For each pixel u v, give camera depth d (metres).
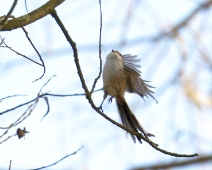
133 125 8.65
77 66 7.75
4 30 7.68
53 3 7.98
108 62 8.62
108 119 7.85
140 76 8.67
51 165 7.45
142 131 8.54
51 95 7.20
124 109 8.73
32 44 7.73
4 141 6.84
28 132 7.25
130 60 8.78
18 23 7.74
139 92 8.77
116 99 8.66
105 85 8.53
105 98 8.55
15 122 6.89
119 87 8.49
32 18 7.84
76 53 7.79
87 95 7.63
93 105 7.73
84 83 7.71
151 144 8.02
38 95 7.11
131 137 8.59
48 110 7.43
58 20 7.90
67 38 7.84
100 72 7.71
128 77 8.67
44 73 7.61
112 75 8.50
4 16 7.71
